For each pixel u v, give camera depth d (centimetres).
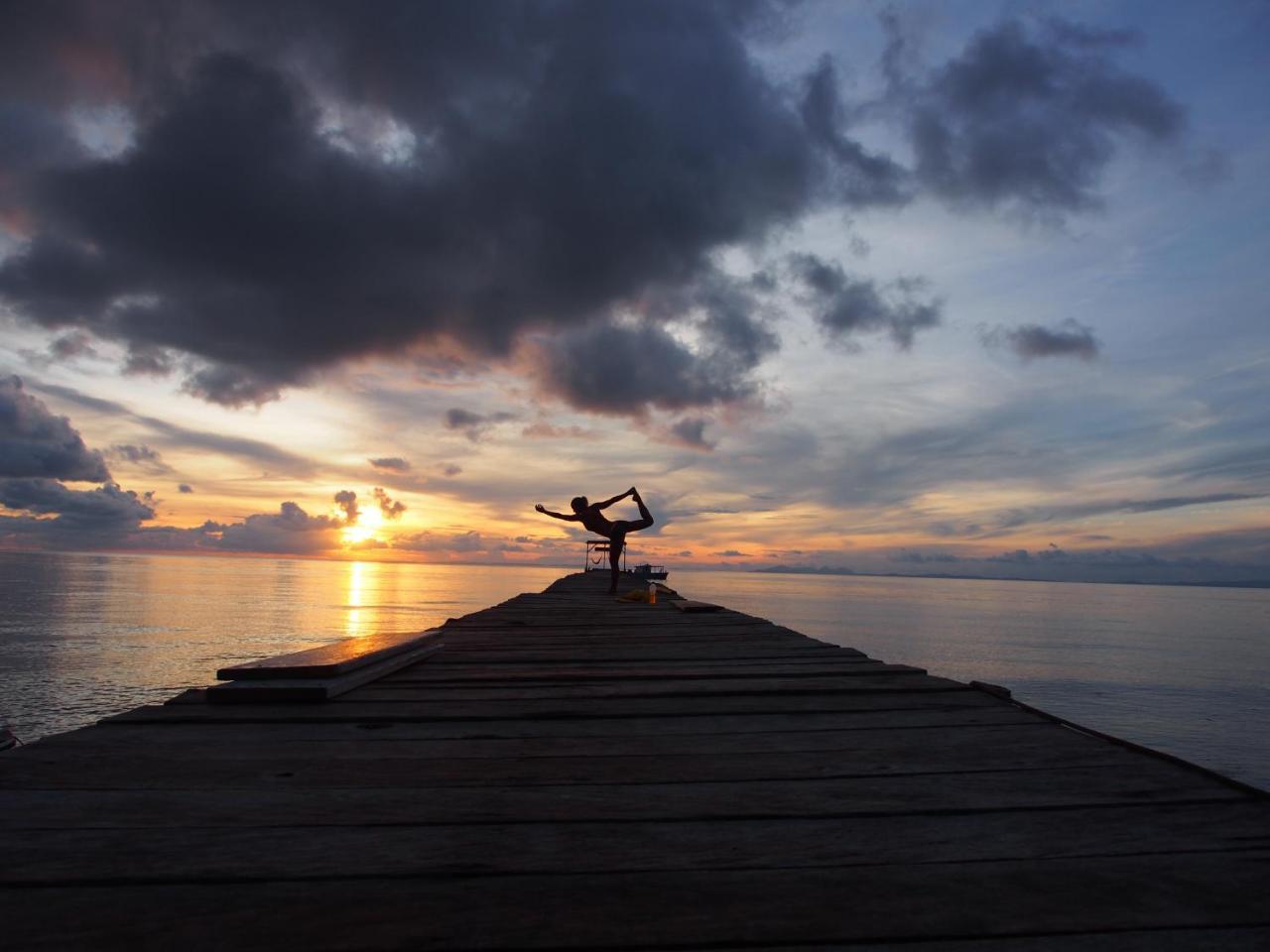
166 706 316
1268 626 11788
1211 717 3083
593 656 487
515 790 211
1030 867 159
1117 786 213
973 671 4209
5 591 10988
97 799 197
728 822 187
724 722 299
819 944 128
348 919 134
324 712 308
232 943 125
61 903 138
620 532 1141
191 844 167
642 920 135
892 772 230
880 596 17475
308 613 7538
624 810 195
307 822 183
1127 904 142
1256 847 170
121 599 9744
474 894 145
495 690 365
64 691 2727
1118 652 6050
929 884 151
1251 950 125
